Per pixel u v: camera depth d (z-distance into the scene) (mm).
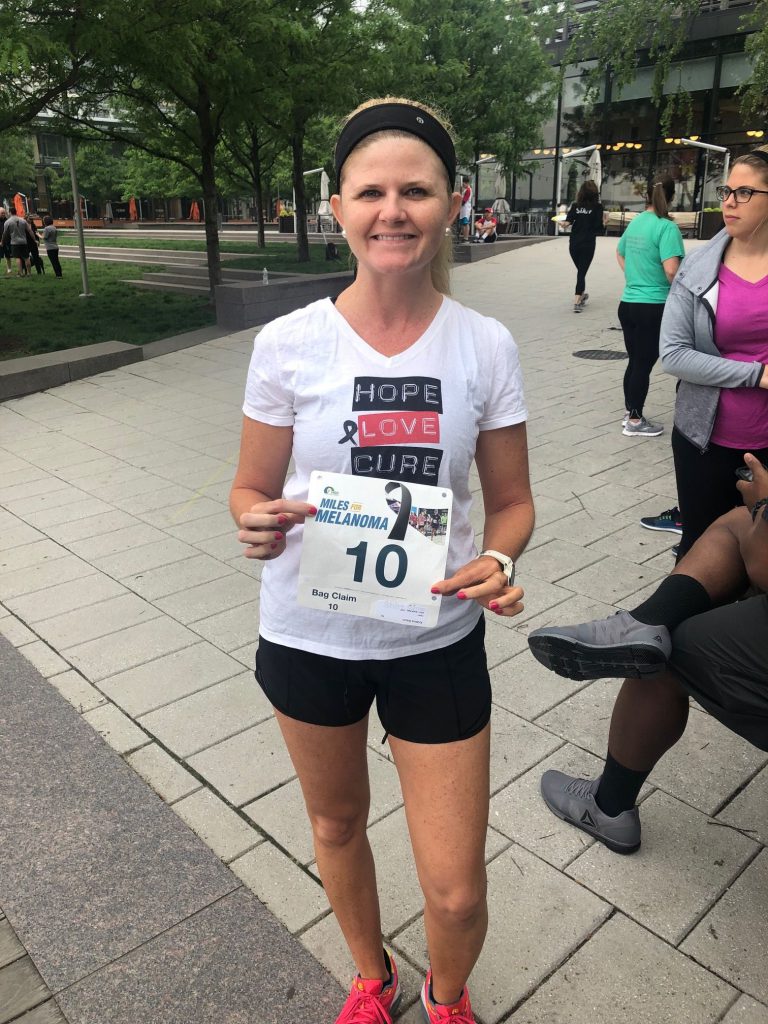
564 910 2281
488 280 16125
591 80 14195
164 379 9148
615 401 7555
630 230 6062
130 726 3160
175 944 2219
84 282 15648
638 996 2027
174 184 31125
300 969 2145
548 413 7242
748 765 2834
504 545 1613
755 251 2996
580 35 13922
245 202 50406
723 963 2107
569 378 8461
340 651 1596
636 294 6102
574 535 4734
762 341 3004
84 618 4000
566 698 3248
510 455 1673
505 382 1617
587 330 10961
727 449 3135
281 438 1644
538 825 2594
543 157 28641
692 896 2314
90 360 9352
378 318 1538
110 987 2104
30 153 53000
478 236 22438
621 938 2188
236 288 11648
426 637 1588
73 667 3576
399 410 1518
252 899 2357
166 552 4734
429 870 1604
